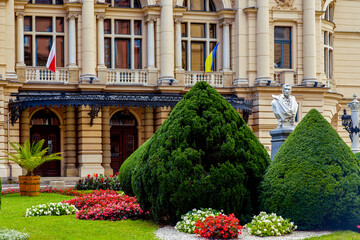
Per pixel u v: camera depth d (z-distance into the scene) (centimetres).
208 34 4259
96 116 3769
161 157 1662
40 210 1941
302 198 1588
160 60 4059
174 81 4019
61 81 3875
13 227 1692
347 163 1619
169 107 4034
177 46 4122
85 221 1791
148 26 4066
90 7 3900
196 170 1627
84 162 3828
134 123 4147
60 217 1881
